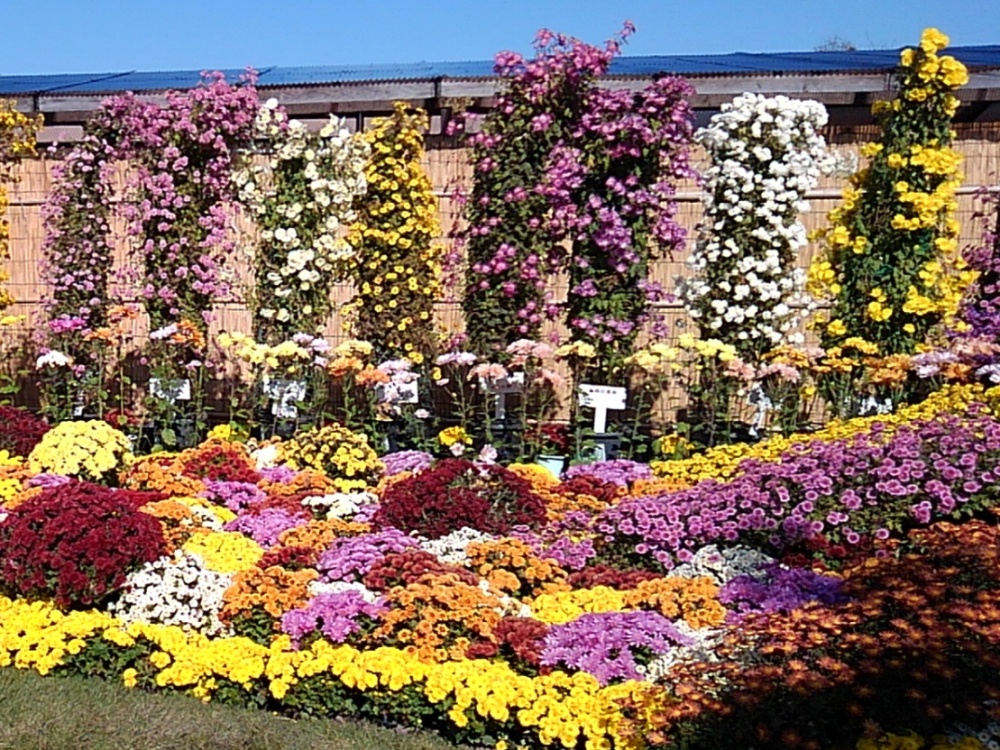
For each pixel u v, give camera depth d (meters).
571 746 3.42
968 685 3.12
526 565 4.61
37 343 8.94
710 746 3.15
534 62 7.42
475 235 7.70
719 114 7.64
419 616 3.98
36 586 4.33
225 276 8.21
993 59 8.43
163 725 3.56
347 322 8.26
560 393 8.22
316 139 8.00
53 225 8.36
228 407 8.84
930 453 4.98
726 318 7.49
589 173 7.48
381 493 5.91
